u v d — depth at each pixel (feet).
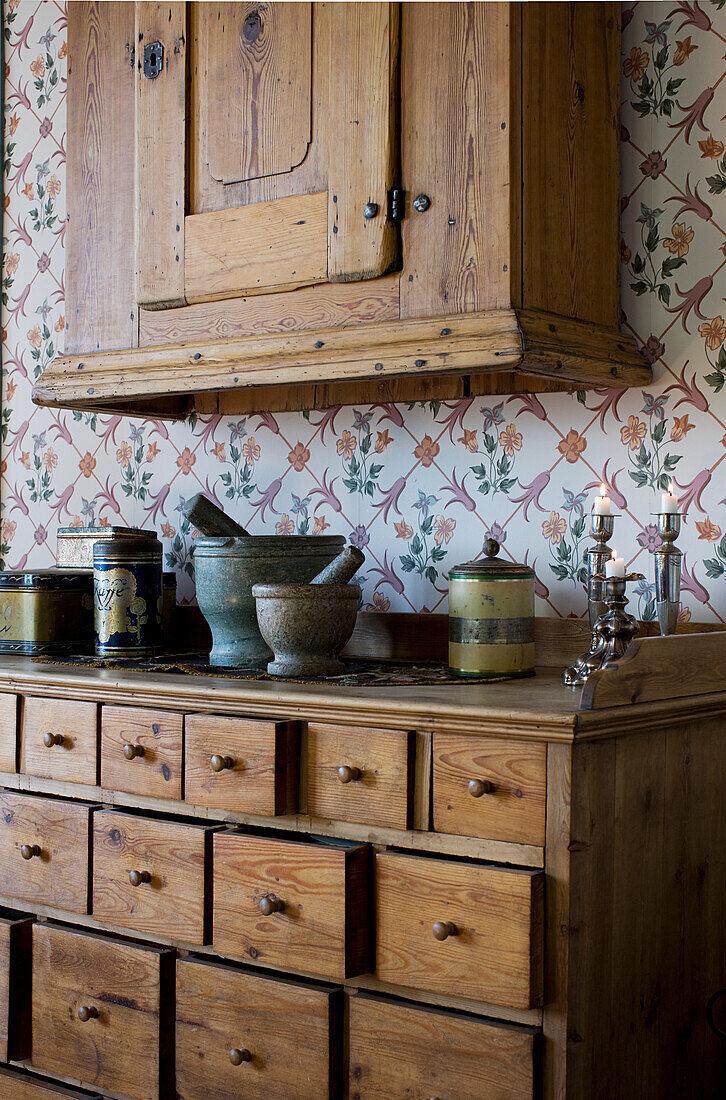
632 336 6.07
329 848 4.83
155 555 6.95
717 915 5.42
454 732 4.63
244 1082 5.12
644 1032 4.83
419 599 6.84
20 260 8.96
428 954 4.60
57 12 8.71
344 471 7.18
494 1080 4.41
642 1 6.07
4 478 9.05
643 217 6.06
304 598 5.76
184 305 6.35
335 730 4.97
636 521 6.06
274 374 5.85
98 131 6.89
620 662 4.54
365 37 5.58
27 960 6.11
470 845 4.58
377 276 5.56
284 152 5.89
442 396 6.66
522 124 5.26
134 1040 5.51
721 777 5.42
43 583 6.95
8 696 6.25
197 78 6.29
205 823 5.54
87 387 6.70
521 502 6.45
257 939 5.05
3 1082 6.23
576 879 4.34
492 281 5.22
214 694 5.30
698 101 5.90
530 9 5.34
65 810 5.87
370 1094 4.75
